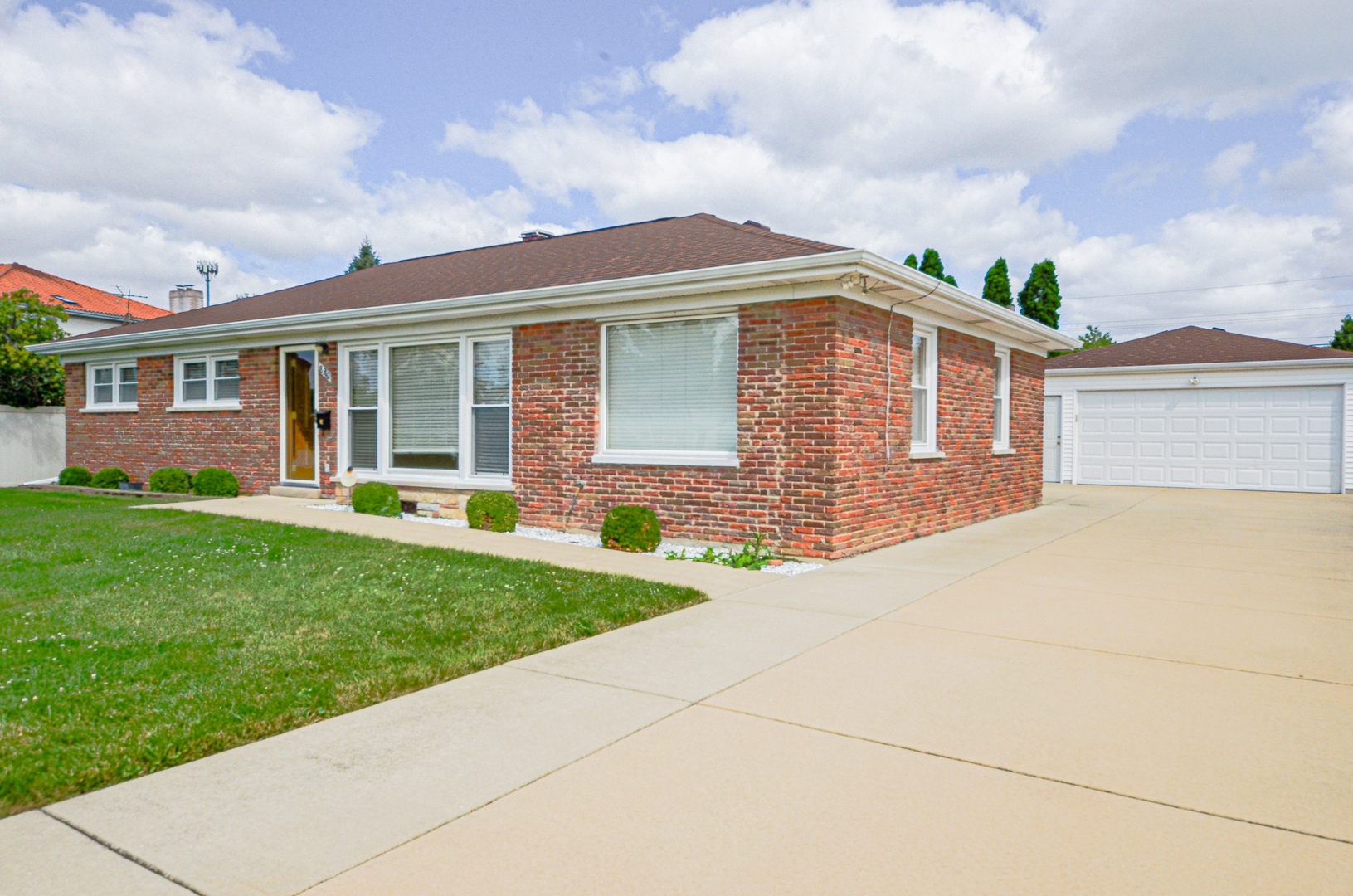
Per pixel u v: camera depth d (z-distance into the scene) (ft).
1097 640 18.20
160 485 48.16
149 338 49.37
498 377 37.81
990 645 17.80
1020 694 14.53
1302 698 14.34
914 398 35.78
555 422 35.50
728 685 15.06
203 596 21.45
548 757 11.78
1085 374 66.23
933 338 36.27
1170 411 63.31
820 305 28.91
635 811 10.12
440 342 39.55
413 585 23.13
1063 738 12.48
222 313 52.95
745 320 30.50
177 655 16.30
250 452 47.52
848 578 25.43
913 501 34.42
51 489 51.26
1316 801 10.36
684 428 32.48
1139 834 9.53
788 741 12.41
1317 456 58.18
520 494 36.65
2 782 10.58
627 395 33.88
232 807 10.21
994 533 36.60
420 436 40.52
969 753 11.91
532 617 19.72
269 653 16.51
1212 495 56.24
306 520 35.81
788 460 29.63
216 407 48.60
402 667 15.69
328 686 14.57
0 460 59.77
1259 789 10.73
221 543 29.43
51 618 18.99
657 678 15.51
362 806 10.27
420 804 10.32
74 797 10.48
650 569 26.68
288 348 45.34
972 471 40.14
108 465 54.80
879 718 13.39
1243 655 16.96
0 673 14.98
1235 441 61.00
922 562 28.40
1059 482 67.72
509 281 38.47
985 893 8.31
